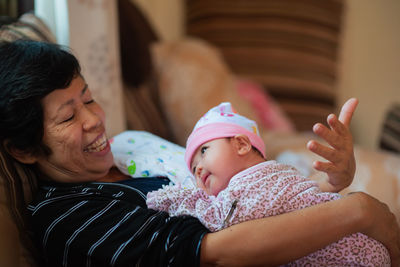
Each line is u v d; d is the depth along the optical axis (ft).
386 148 8.35
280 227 2.93
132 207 3.27
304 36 9.46
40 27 4.85
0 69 3.34
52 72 3.30
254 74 9.44
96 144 3.61
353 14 10.48
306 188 3.20
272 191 3.13
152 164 3.91
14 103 3.26
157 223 3.16
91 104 3.68
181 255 2.99
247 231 2.95
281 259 2.96
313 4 9.46
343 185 3.41
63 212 3.26
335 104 10.11
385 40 10.65
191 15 9.56
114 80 5.66
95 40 5.47
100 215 3.22
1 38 4.18
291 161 6.41
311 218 2.95
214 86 7.27
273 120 8.73
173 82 7.07
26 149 3.48
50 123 3.39
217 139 3.48
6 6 5.70
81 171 3.65
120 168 4.01
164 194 3.31
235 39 9.29
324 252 3.09
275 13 9.24
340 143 3.11
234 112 3.76
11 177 3.55
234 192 3.15
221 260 2.97
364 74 10.76
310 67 9.58
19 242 3.48
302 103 9.60
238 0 9.18
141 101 6.75
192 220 3.16
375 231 3.07
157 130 6.86
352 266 3.08
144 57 6.73
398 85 10.70
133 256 3.06
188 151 3.64
